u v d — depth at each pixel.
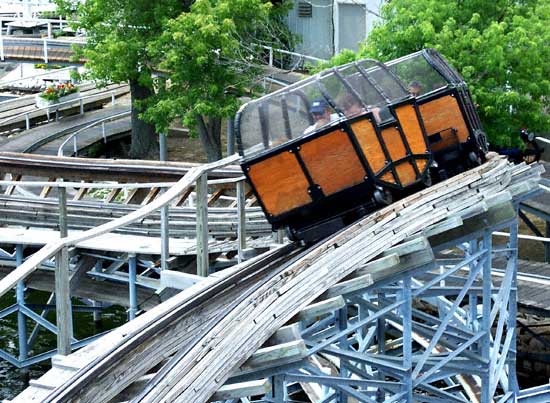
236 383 13.16
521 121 30.41
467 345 15.80
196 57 34.44
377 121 16.14
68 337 13.54
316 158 15.86
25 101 49.19
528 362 23.72
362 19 44.44
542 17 31.11
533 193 16.94
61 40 47.25
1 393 23.36
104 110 49.16
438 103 17.39
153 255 19.16
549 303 21.67
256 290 13.90
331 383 14.17
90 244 19.00
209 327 13.35
